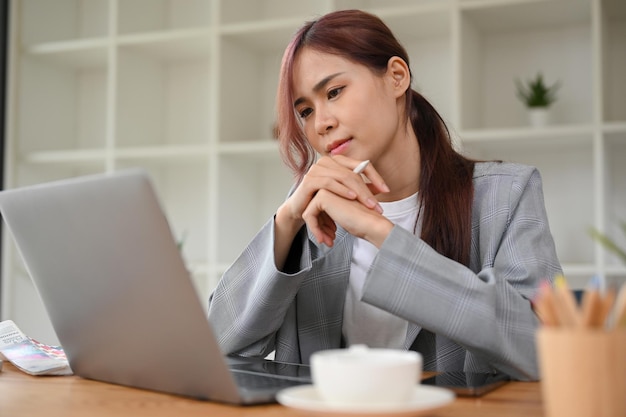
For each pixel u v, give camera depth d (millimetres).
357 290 1361
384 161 1382
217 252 3031
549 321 630
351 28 1312
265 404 817
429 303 978
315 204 1152
